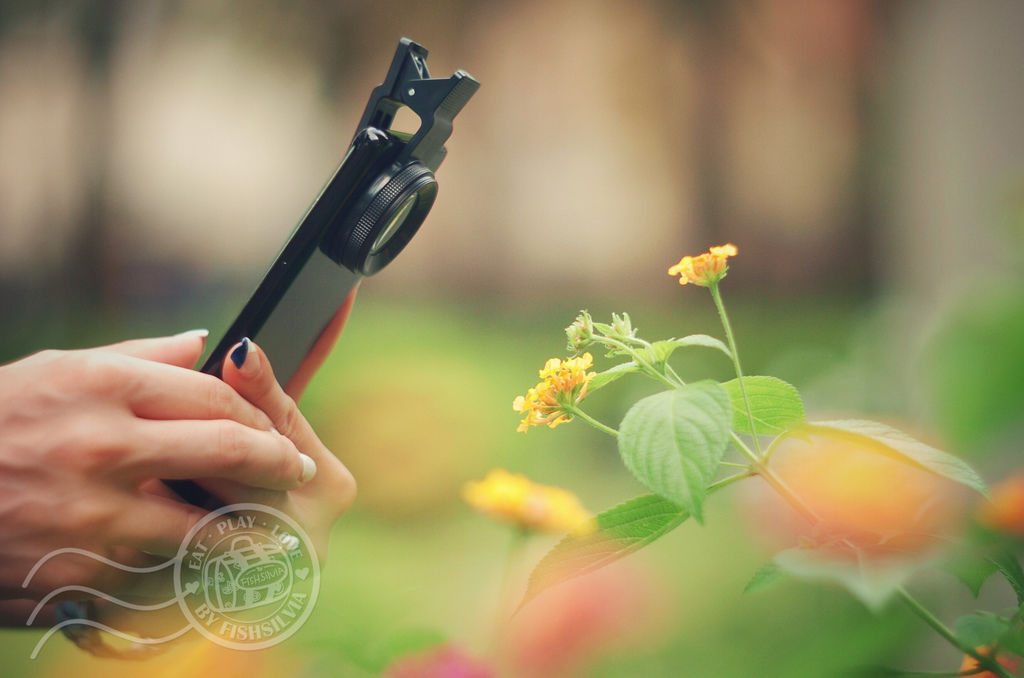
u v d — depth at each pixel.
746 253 4.08
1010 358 0.49
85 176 4.11
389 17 4.21
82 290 4.05
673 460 0.64
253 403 0.75
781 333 3.07
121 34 4.14
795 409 0.69
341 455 2.24
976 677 0.64
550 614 0.83
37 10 4.12
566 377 0.70
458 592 0.96
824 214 4.03
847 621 0.61
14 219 4.11
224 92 4.20
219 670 0.76
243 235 4.20
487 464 2.19
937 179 1.34
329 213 0.75
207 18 4.17
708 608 0.90
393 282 4.14
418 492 2.10
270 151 4.23
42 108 4.15
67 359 0.71
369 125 0.75
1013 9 1.22
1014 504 0.61
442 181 4.21
